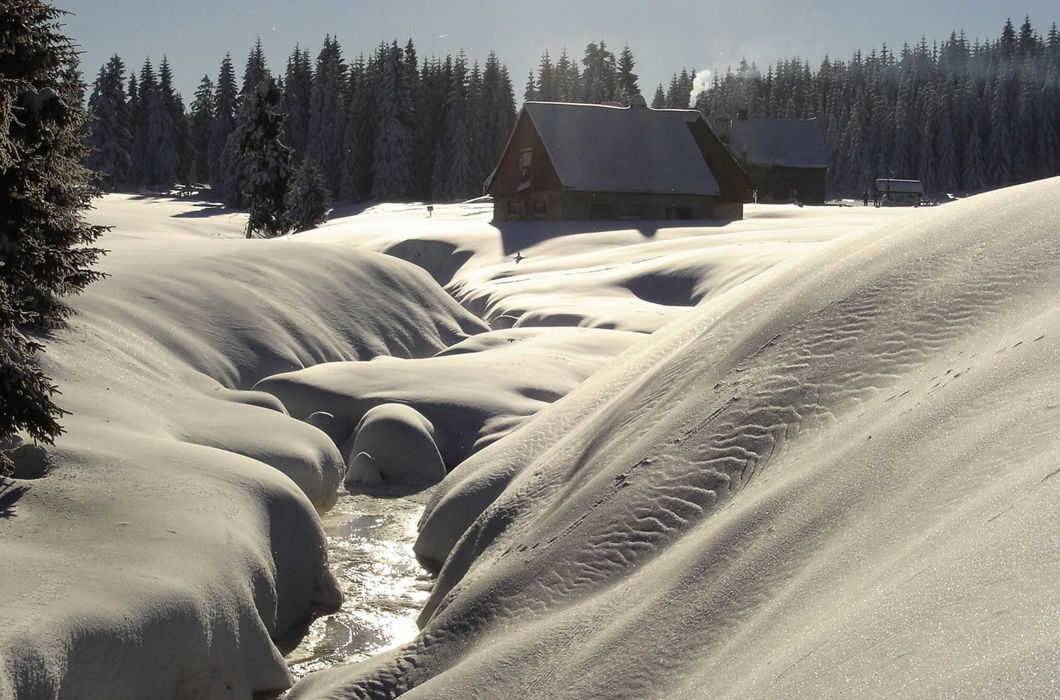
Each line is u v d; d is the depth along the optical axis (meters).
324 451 13.67
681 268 34.19
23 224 10.35
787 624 4.48
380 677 7.15
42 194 10.61
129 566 7.14
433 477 15.04
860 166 117.06
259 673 7.74
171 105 107.06
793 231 44.34
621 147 56.69
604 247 45.25
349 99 104.50
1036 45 151.88
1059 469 4.00
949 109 114.50
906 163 115.56
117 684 6.27
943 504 4.52
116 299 18.58
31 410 8.77
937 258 7.72
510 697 5.79
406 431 15.23
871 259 8.47
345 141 95.75
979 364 5.74
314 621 9.48
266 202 53.59
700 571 5.62
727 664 4.54
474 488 11.05
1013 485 4.16
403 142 96.31
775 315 8.56
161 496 8.67
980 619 3.33
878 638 3.64
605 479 7.99
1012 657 2.99
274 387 17.69
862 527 4.88
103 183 93.06
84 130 13.82
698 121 59.12
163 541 7.75
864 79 144.00
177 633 6.82
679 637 5.18
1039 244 6.99
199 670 7.02
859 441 5.76
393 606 9.92
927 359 6.46
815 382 7.07
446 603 8.18
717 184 56.69
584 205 54.97
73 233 13.37
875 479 5.23
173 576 7.20
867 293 7.80
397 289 27.50
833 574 4.64
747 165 84.88
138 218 62.78
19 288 10.55
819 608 4.38
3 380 8.62
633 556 6.71
